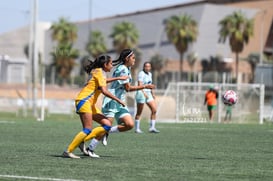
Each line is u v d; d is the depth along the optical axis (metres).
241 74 161.62
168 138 35.12
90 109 22.91
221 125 52.03
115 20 186.50
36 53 76.12
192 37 149.50
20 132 38.03
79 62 165.00
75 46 187.25
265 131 43.34
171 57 171.50
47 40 178.00
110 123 23.48
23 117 69.62
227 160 23.53
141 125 49.88
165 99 63.81
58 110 90.56
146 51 176.38
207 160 23.39
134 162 22.12
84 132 23.02
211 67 165.00
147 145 29.97
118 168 20.28
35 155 24.03
